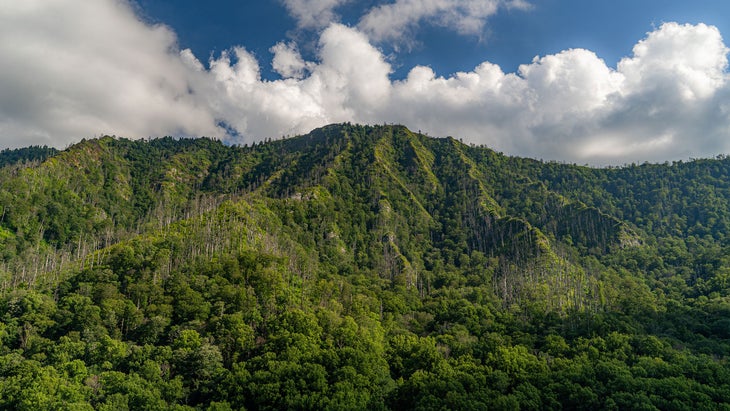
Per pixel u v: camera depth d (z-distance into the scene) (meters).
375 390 104.56
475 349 133.50
